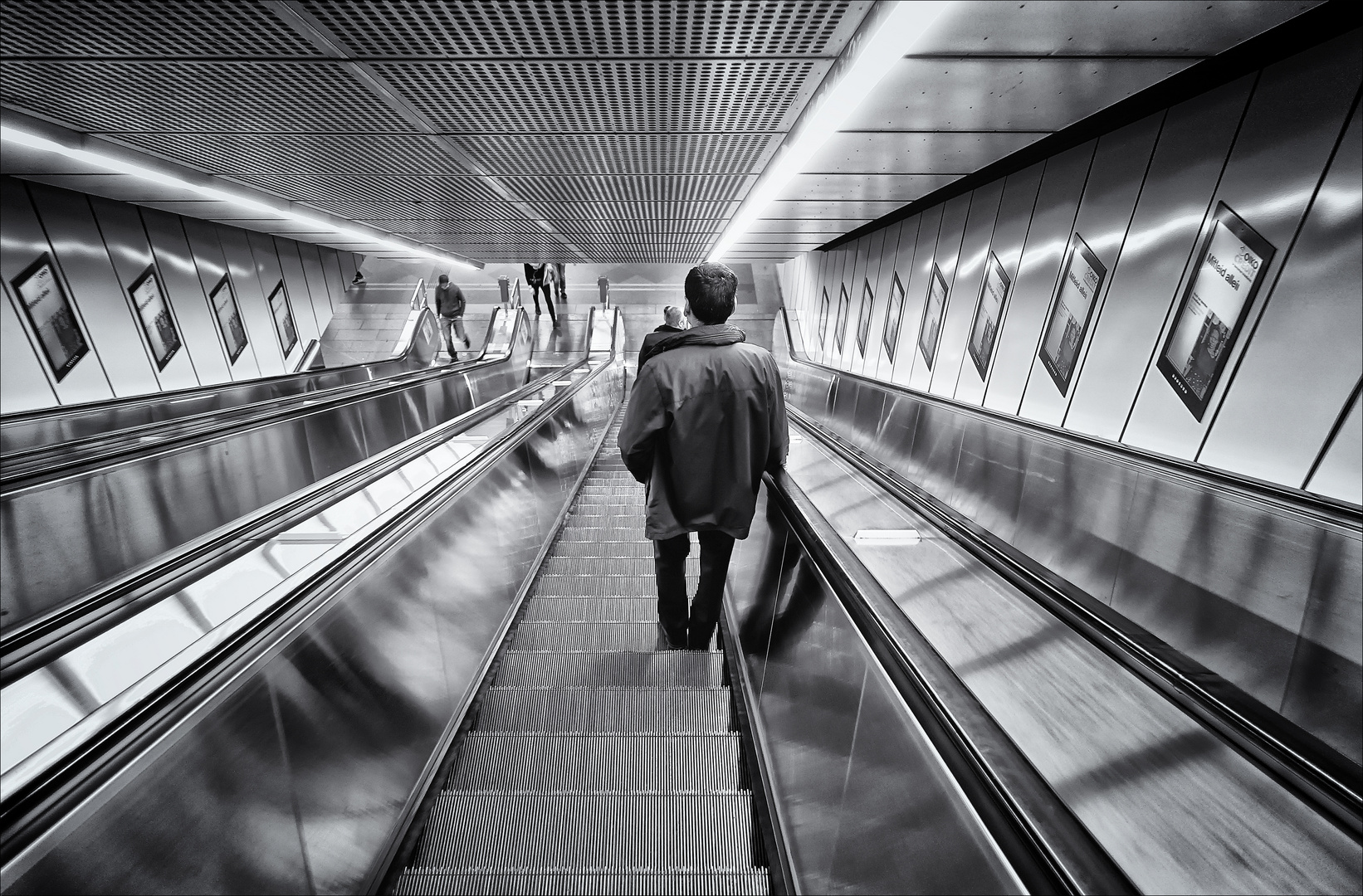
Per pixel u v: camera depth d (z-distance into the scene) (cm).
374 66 307
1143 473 332
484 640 272
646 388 229
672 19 260
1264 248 373
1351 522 231
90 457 331
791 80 321
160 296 868
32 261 694
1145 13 272
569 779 211
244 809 125
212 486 432
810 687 178
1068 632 238
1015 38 292
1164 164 452
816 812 154
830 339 1296
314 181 557
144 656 190
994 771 96
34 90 342
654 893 162
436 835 182
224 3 248
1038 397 583
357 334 1424
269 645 141
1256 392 372
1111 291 499
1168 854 165
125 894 96
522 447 382
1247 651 280
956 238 765
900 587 354
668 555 260
